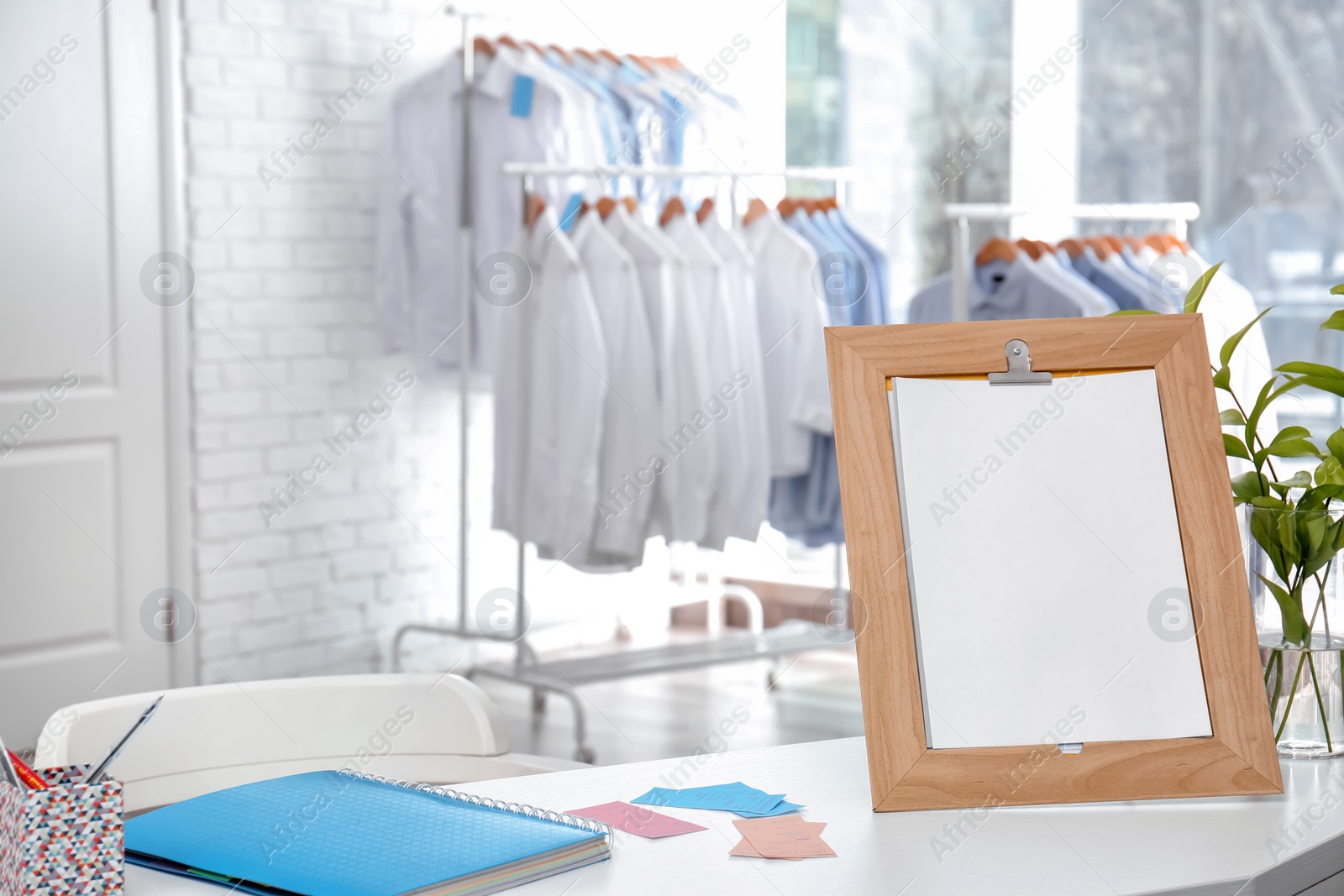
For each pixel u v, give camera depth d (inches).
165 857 39.3
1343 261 153.4
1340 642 50.3
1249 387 136.6
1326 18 153.6
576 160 154.6
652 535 148.7
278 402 152.1
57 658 135.9
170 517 144.5
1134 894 37.0
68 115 134.3
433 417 165.9
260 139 149.0
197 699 58.4
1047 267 145.0
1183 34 163.5
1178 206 144.6
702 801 45.3
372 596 161.3
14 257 131.2
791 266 152.6
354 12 155.3
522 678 150.1
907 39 180.4
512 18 168.1
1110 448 47.7
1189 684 46.0
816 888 37.5
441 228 154.1
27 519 133.3
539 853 38.5
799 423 152.2
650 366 144.9
